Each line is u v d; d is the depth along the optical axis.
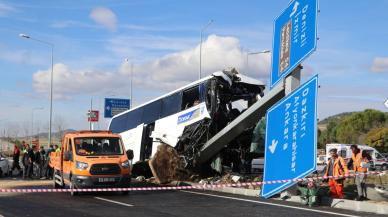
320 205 13.86
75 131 18.95
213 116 20.02
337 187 14.48
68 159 17.22
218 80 20.03
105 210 12.77
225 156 21.36
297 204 14.05
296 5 15.48
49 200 15.29
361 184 14.45
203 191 18.08
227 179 19.83
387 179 19.44
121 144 17.88
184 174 21.70
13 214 12.11
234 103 20.78
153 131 23.66
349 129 77.56
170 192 17.77
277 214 11.91
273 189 15.34
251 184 16.67
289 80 15.77
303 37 14.91
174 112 22.41
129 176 16.77
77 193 16.66
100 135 17.88
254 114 17.45
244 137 20.86
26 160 26.53
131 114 27.27
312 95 14.48
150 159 22.59
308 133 14.43
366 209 12.68
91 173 16.28
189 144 20.89
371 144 67.25
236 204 14.02
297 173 14.63
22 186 21.05
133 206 13.59
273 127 15.99
